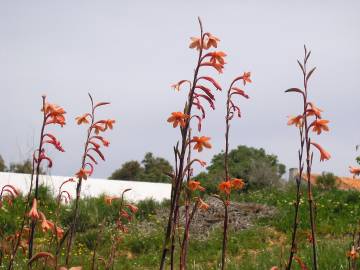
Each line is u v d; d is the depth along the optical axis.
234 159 30.78
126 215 5.94
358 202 15.95
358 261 7.05
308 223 14.08
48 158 3.58
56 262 3.26
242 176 26.22
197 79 3.26
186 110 3.07
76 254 11.33
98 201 16.39
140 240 13.22
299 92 3.43
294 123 3.60
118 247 11.99
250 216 15.26
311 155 3.39
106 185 21.25
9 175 16.89
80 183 4.30
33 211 3.44
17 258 7.30
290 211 15.24
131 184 22.22
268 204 16.61
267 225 14.47
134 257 12.58
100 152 4.44
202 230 14.40
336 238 13.12
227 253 12.54
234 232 14.16
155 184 23.03
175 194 2.99
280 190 18.98
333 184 20.34
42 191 14.30
